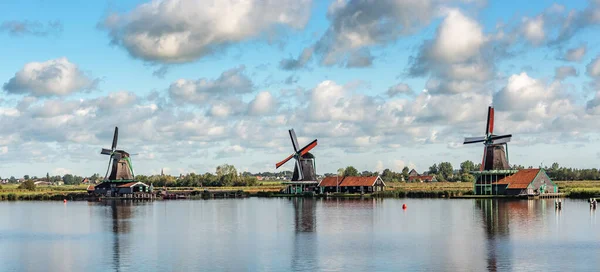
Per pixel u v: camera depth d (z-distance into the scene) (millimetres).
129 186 145750
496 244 53219
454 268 42938
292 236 60312
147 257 48312
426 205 103688
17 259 48281
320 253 49531
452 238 57375
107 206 114125
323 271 42344
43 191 175125
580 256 46938
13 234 64625
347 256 48000
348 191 150500
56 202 133125
